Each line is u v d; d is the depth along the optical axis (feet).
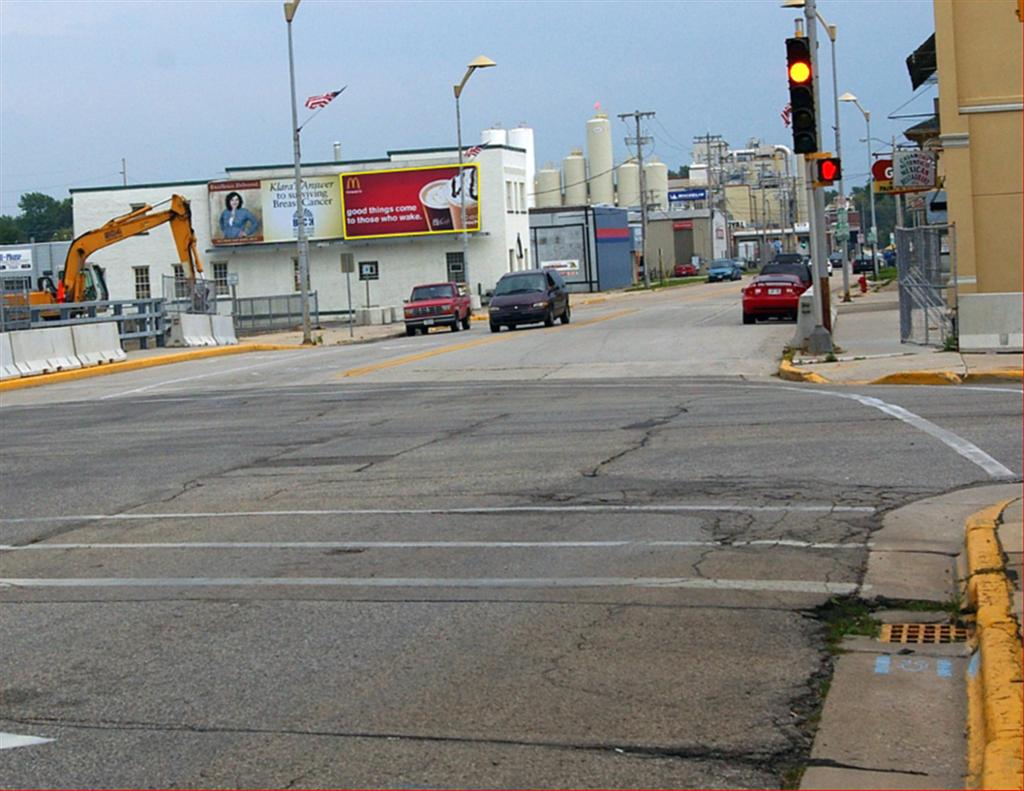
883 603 27.99
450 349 119.44
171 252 265.34
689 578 30.45
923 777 18.71
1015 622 24.07
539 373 91.09
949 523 35.14
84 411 80.89
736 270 366.63
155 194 265.75
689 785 18.52
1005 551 29.68
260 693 23.26
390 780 18.93
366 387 86.89
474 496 42.63
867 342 96.89
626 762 19.43
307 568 33.30
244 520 40.57
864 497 38.99
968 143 94.63
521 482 44.73
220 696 23.18
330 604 29.45
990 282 95.04
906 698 22.16
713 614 27.37
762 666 23.90
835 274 329.11
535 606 28.50
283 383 94.38
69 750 20.70
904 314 93.15
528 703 22.18
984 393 63.05
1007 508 34.73
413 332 170.40
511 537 35.99
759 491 40.73
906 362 78.48
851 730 20.67
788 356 90.53
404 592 30.27
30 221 549.95
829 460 45.44
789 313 132.98
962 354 81.56
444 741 20.49
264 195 261.24
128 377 110.63
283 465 52.16
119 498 46.19
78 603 30.68
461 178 215.72
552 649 25.27
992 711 19.74
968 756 19.42
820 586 29.37
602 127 458.50
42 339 114.73
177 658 25.72
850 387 70.95
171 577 33.04
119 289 267.39
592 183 462.19
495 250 259.19
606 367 92.99
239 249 264.72
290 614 28.73
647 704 21.98
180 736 21.16
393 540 36.32
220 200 262.06
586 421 60.44
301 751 20.26
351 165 261.44
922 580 29.71
